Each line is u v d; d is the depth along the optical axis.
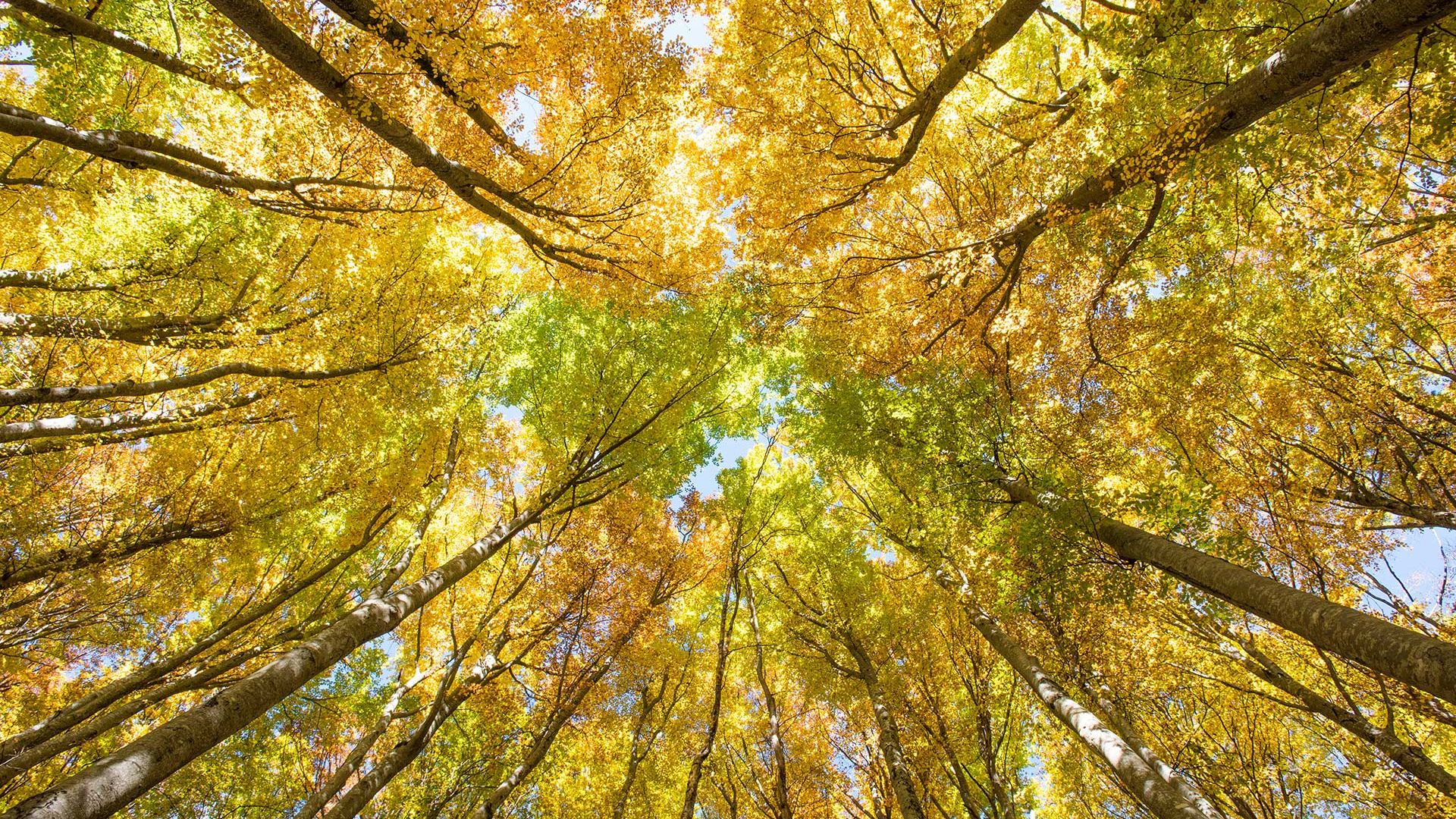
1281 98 4.68
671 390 10.78
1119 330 7.94
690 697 12.42
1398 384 7.51
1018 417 8.47
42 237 7.11
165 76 7.25
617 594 10.93
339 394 7.73
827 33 7.39
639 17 7.02
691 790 8.31
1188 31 5.20
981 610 8.91
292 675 4.50
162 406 6.54
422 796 8.59
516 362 10.61
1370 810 7.67
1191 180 6.25
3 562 5.68
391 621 5.90
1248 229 6.73
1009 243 7.27
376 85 5.26
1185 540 6.39
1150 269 7.95
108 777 2.96
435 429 9.25
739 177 9.60
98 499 7.18
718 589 13.29
